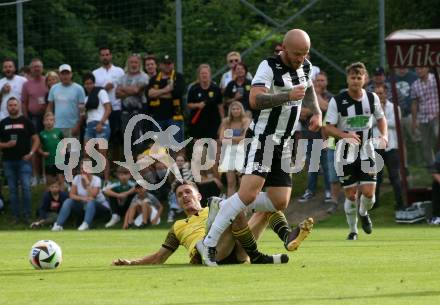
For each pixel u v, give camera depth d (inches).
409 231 1701.5
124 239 1622.8
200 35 2549.2
